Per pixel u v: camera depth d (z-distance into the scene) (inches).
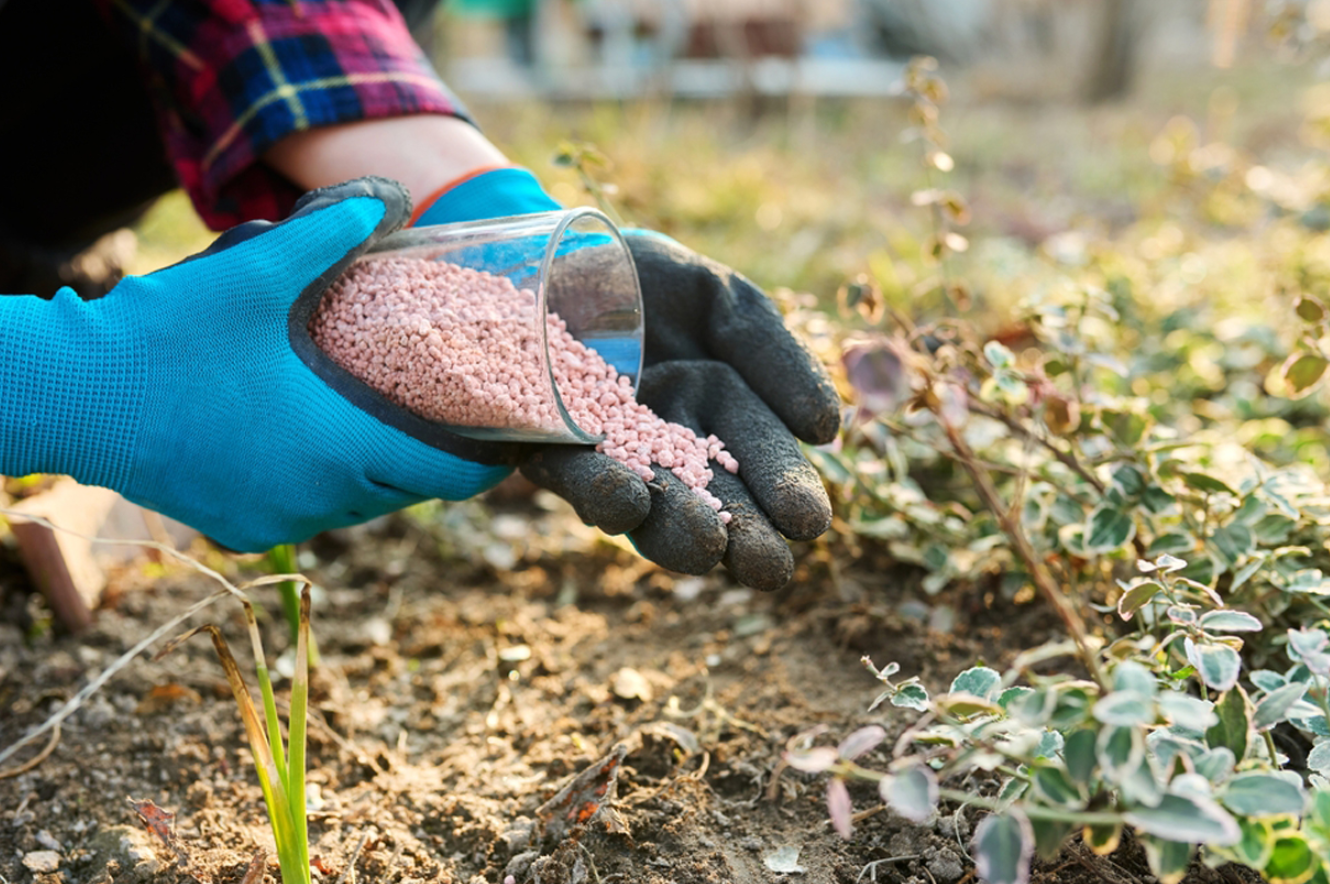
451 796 21.4
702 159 65.2
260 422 18.9
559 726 22.9
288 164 22.5
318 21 22.3
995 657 23.2
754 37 101.1
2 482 28.2
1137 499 22.3
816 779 20.8
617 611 26.9
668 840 19.9
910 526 26.0
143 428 18.6
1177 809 15.0
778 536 17.9
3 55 25.9
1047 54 114.5
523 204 21.2
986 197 60.9
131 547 28.0
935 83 27.8
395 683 24.9
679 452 18.9
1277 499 21.6
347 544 29.7
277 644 25.9
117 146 28.5
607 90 90.2
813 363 20.0
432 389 18.8
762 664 23.9
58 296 18.9
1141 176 62.6
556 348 19.9
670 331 20.8
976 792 20.1
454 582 28.5
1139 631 21.0
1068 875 18.8
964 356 24.3
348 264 19.4
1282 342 31.4
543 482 19.1
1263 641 21.2
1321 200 35.7
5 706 23.7
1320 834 15.9
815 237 52.3
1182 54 127.6
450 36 96.9
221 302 18.6
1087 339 26.9
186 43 22.6
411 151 21.9
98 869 19.9
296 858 17.9
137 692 24.0
